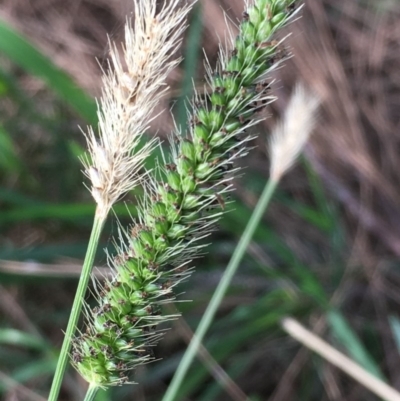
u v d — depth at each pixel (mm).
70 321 113
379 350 308
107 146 104
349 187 342
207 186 106
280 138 194
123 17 321
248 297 300
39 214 237
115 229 279
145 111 102
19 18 345
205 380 293
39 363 240
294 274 294
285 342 300
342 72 347
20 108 311
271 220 328
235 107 100
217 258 308
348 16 370
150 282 110
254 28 98
